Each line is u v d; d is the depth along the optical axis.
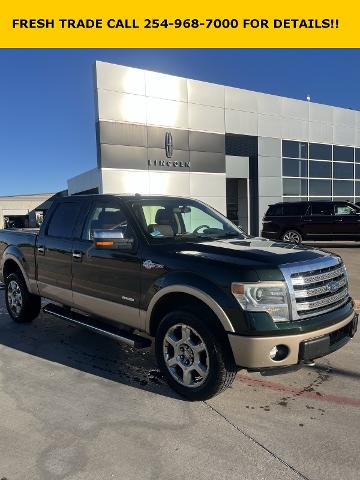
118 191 16.52
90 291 4.52
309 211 15.29
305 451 2.83
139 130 16.89
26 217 48.72
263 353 3.10
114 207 4.41
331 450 2.84
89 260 4.48
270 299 3.14
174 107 17.77
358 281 8.77
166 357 3.71
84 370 4.28
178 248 3.78
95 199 4.75
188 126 18.20
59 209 5.26
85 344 5.09
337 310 3.54
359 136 24.36
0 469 2.67
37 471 2.65
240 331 3.13
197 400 3.54
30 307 5.86
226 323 3.19
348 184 24.12
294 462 2.72
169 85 17.56
